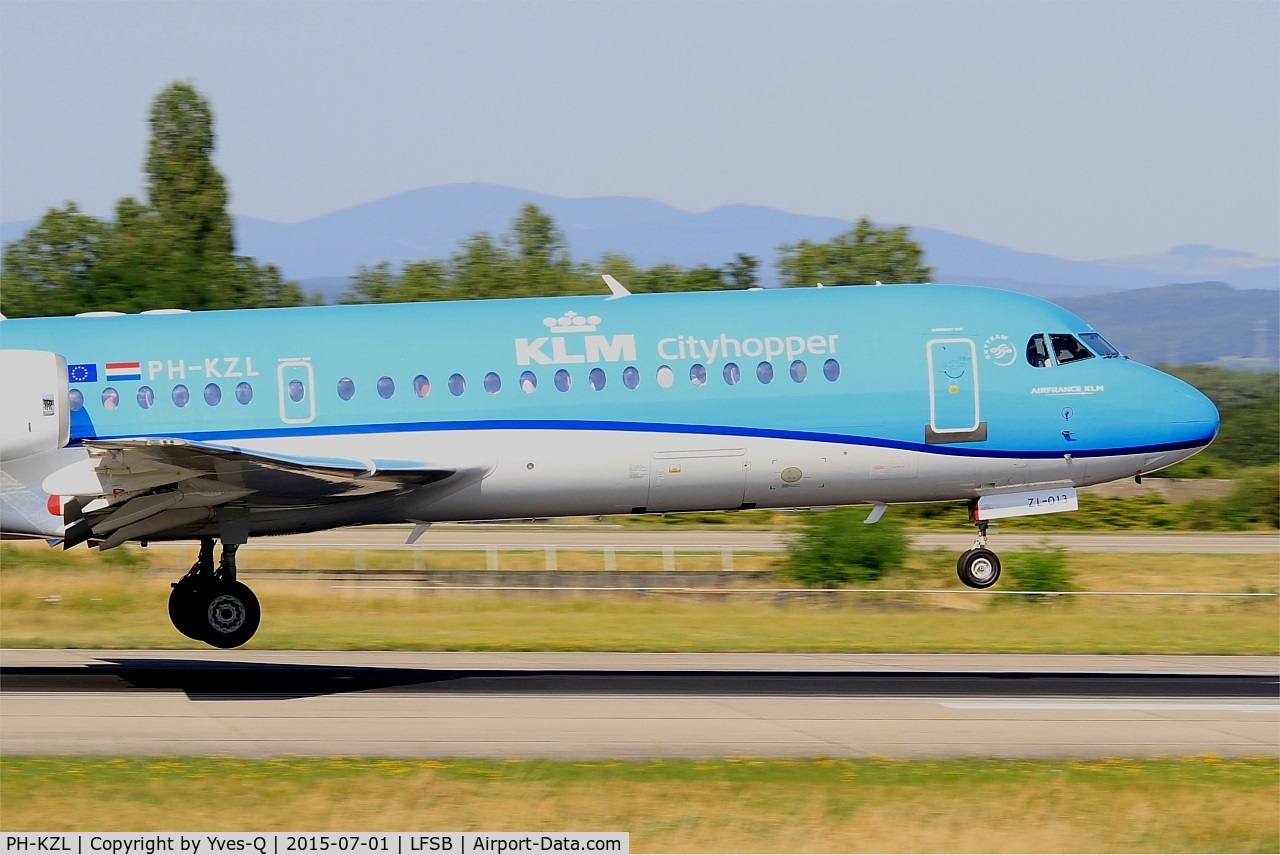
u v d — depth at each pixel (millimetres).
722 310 83125
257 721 63156
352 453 79188
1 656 85438
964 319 84125
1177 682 78062
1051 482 85500
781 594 116750
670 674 79125
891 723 64250
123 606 110938
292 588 116375
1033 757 57562
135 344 80438
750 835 46750
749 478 82062
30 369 76125
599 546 153125
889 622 105812
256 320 81750
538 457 79938
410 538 84625
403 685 74062
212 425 79250
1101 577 139375
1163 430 84875
